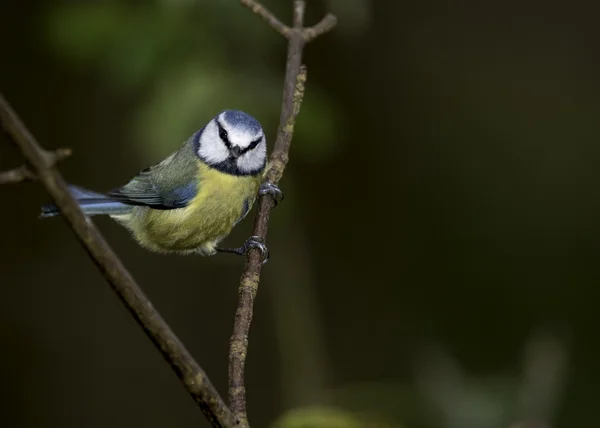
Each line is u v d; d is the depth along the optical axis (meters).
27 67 12.68
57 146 12.77
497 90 13.11
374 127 12.89
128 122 11.45
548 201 12.66
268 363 12.59
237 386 4.41
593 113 12.94
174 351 3.43
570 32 13.30
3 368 12.59
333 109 10.54
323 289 12.74
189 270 12.96
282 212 9.59
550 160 12.83
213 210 7.63
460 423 7.96
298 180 12.33
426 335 12.33
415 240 12.85
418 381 9.01
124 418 12.67
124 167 12.74
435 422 8.67
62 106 12.81
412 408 8.90
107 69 9.29
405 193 12.98
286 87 6.74
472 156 12.98
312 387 10.50
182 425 12.77
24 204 13.13
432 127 13.02
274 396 12.48
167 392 12.90
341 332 12.55
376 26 12.96
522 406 7.75
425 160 12.98
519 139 12.94
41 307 12.96
